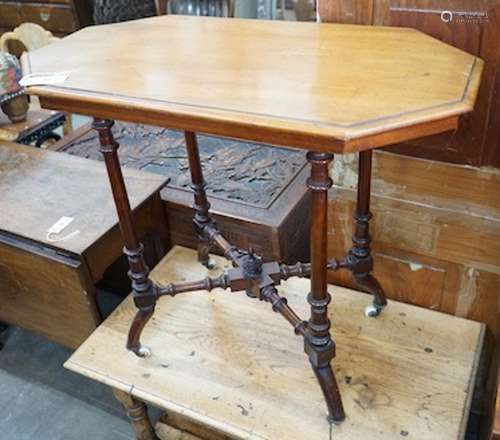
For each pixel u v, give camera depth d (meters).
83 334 1.35
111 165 0.97
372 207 1.18
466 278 1.18
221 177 1.53
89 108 0.81
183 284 1.12
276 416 1.02
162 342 1.19
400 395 1.04
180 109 0.72
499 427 0.87
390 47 0.88
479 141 1.00
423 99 0.69
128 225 1.04
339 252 1.30
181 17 1.15
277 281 1.06
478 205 1.08
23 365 1.60
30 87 0.84
